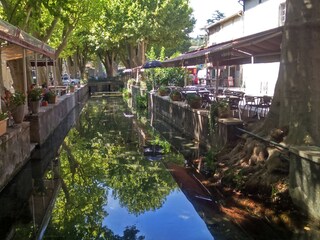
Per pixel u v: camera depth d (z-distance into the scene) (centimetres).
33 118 1227
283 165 704
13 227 658
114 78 5353
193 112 1381
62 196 815
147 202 765
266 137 801
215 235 591
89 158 1170
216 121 1067
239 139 943
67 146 1366
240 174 775
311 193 584
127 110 2652
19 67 1733
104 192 841
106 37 3772
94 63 7175
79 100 3478
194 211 694
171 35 3722
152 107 2461
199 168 976
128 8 3566
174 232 615
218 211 683
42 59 2334
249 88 2370
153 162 1097
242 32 2700
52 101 1770
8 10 1531
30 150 1133
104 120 2120
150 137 1507
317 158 559
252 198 702
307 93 705
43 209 739
